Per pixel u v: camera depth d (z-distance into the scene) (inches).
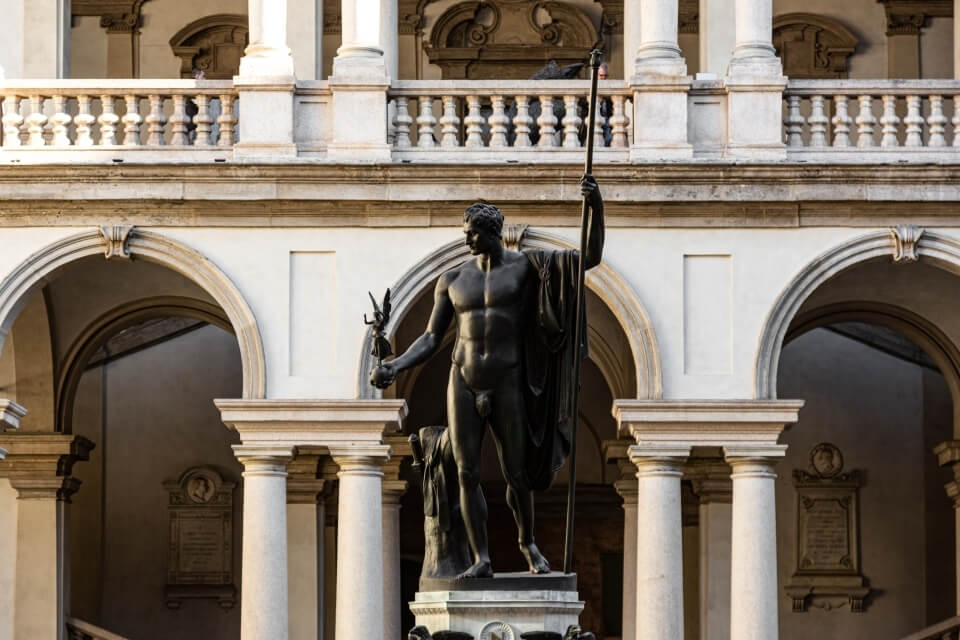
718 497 1669.5
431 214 1456.7
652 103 1466.5
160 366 1908.2
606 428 1895.9
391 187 1450.5
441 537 837.2
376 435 1432.1
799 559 1861.5
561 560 1893.5
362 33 1481.3
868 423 1873.8
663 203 1449.3
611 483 1893.5
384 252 1456.7
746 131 1465.3
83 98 1486.2
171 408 1903.3
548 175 1446.9
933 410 1873.8
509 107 1515.7
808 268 1448.1
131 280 1646.2
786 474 1868.8
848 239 1453.0
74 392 1706.4
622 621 1854.1
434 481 834.2
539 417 821.9
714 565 1665.8
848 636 1857.8
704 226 1454.2
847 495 1863.9
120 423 1900.8
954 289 1604.3
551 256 816.9
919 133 1481.3
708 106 1475.1
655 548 1417.3
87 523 1887.3
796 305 1448.1
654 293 1446.9
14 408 1478.8
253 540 1423.5
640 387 1441.9
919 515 1866.4
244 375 1446.9
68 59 1604.3
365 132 1466.5
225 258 1456.7
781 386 1877.5
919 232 1451.8
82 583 1883.6
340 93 1470.2
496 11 1930.4
